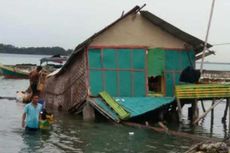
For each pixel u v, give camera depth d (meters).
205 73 65.69
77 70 28.38
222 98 25.59
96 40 27.31
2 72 70.94
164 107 26.27
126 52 27.66
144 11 27.22
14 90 49.97
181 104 27.66
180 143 19.66
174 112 27.25
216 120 28.72
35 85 29.23
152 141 20.03
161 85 28.19
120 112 24.73
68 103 29.77
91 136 20.97
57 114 28.62
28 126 21.23
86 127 23.44
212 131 24.02
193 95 25.06
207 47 28.31
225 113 27.50
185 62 28.50
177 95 25.27
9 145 18.23
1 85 57.00
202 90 25.11
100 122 25.17
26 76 69.69
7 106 32.31
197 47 28.44
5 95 43.22
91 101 26.22
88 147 18.53
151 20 27.72
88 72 27.02
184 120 27.78
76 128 23.06
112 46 27.48
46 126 21.80
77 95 28.14
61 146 18.50
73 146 18.62
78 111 28.47
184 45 28.48
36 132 21.20
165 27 27.73
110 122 25.16
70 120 25.83
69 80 29.72
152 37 28.11
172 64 28.27
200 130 24.19
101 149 18.23
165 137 20.98
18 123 23.80
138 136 21.17
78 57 28.19
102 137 20.78
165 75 28.05
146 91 27.61
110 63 27.41
